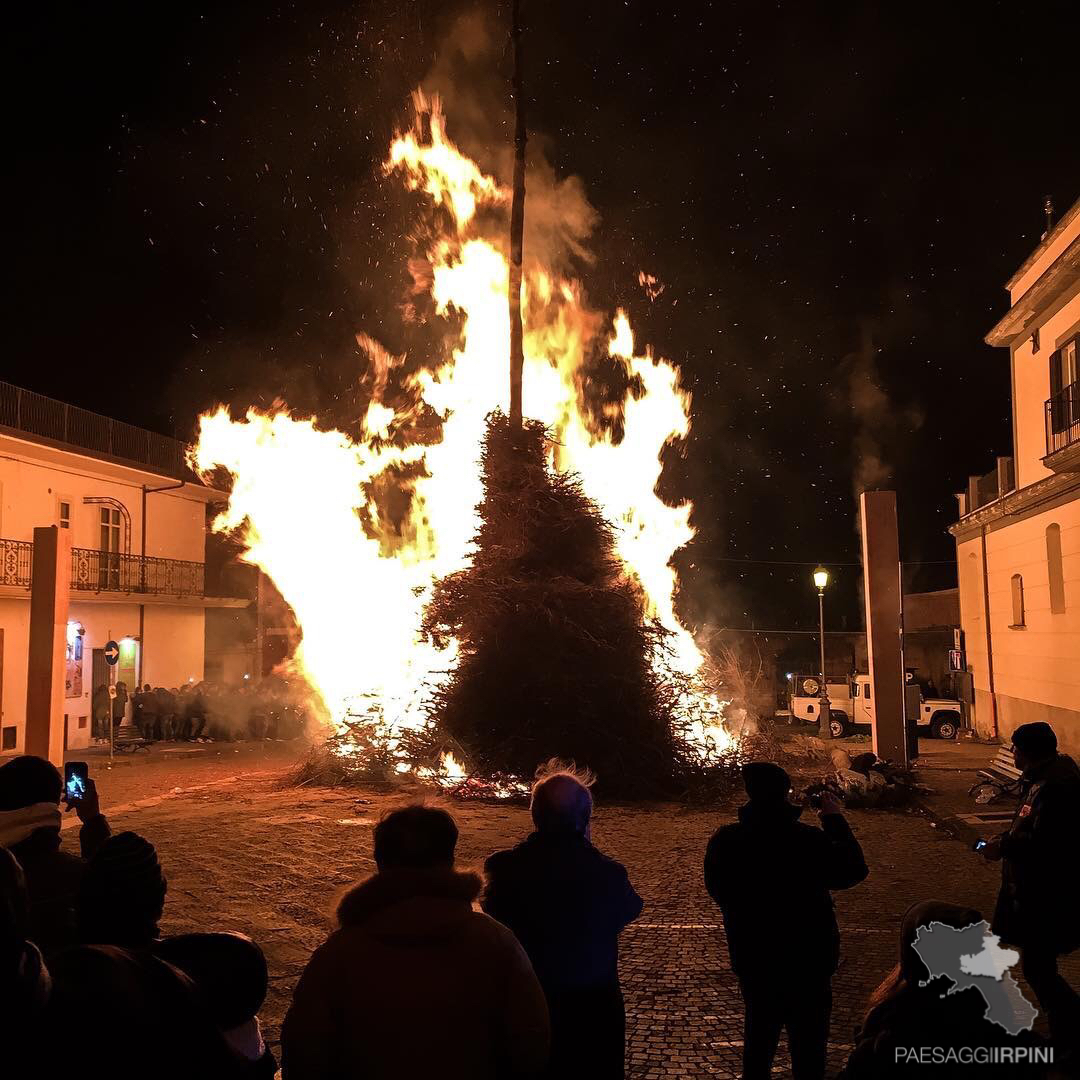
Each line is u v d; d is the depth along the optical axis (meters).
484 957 2.49
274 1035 5.33
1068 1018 4.44
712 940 7.22
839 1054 5.00
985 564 24.09
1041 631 19.39
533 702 15.02
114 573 26.02
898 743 15.98
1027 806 4.71
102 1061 1.83
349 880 8.77
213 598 29.38
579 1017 3.26
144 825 11.75
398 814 2.71
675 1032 5.40
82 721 23.83
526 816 12.78
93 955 2.01
